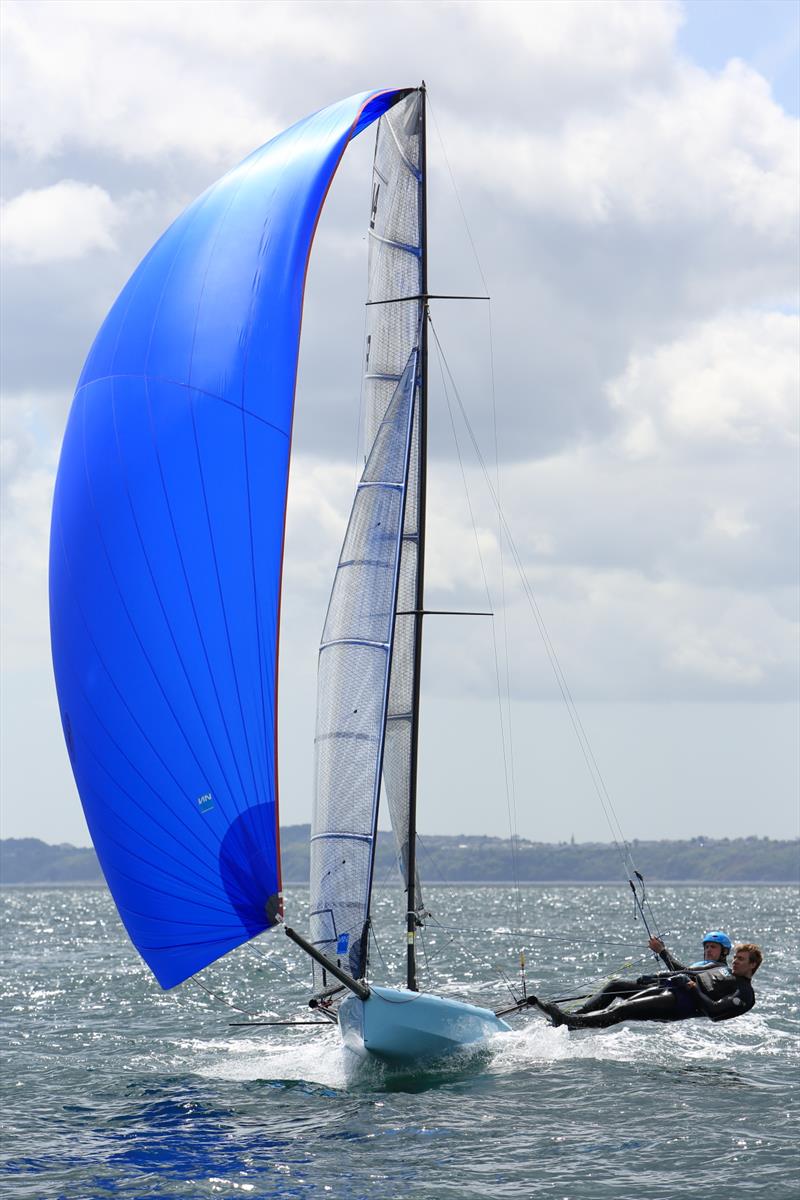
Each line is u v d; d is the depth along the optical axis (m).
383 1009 59.38
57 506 59.94
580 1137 49.84
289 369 60.06
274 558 58.97
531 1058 63.72
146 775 57.41
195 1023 85.50
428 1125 51.88
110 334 60.91
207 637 57.56
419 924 64.94
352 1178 45.25
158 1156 48.19
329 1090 58.75
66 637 58.81
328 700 62.59
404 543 66.06
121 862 58.16
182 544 57.88
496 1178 45.03
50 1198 43.50
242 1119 53.53
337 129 62.97
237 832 57.09
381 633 62.25
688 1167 45.97
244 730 57.59
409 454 64.62
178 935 57.72
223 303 60.03
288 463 59.59
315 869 61.78
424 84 67.12
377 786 61.19
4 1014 91.75
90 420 59.81
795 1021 79.50
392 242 66.88
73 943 195.12
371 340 66.69
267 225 61.19
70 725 59.03
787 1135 49.75
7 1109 56.00
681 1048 67.19
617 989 65.38
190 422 58.66
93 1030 81.69
